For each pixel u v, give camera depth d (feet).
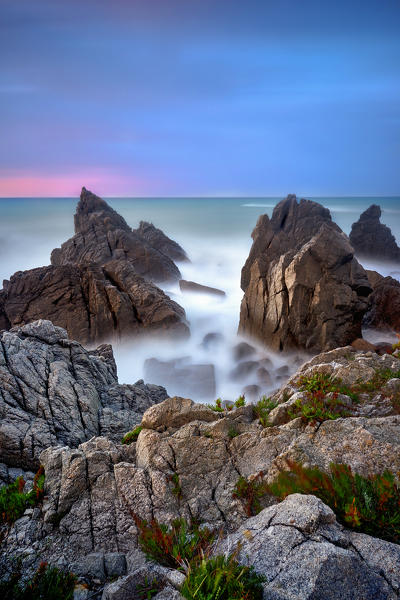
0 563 21.70
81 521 23.72
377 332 108.68
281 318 97.66
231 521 21.71
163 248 222.89
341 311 93.61
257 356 100.17
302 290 94.89
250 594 15.30
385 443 22.67
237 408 31.96
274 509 19.89
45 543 22.85
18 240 306.14
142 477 25.49
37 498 26.08
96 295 113.80
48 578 19.95
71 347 53.72
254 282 108.99
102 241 176.24
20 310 115.44
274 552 17.07
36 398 41.57
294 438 25.76
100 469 26.81
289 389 33.42
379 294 119.14
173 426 30.30
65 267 121.29
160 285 169.37
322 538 17.33
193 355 105.70
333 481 20.76
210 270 215.10
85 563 21.07
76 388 44.80
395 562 15.93
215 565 16.85
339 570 15.49
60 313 113.70
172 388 86.58
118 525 23.21
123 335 110.42
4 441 34.86
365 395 29.84
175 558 19.12
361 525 18.47
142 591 17.83
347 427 24.85
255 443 26.16
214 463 25.79
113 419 42.98
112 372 58.13
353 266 97.66
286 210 194.18
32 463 33.86
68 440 37.35
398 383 29.86
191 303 151.64
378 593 14.74
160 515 23.07
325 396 29.35
